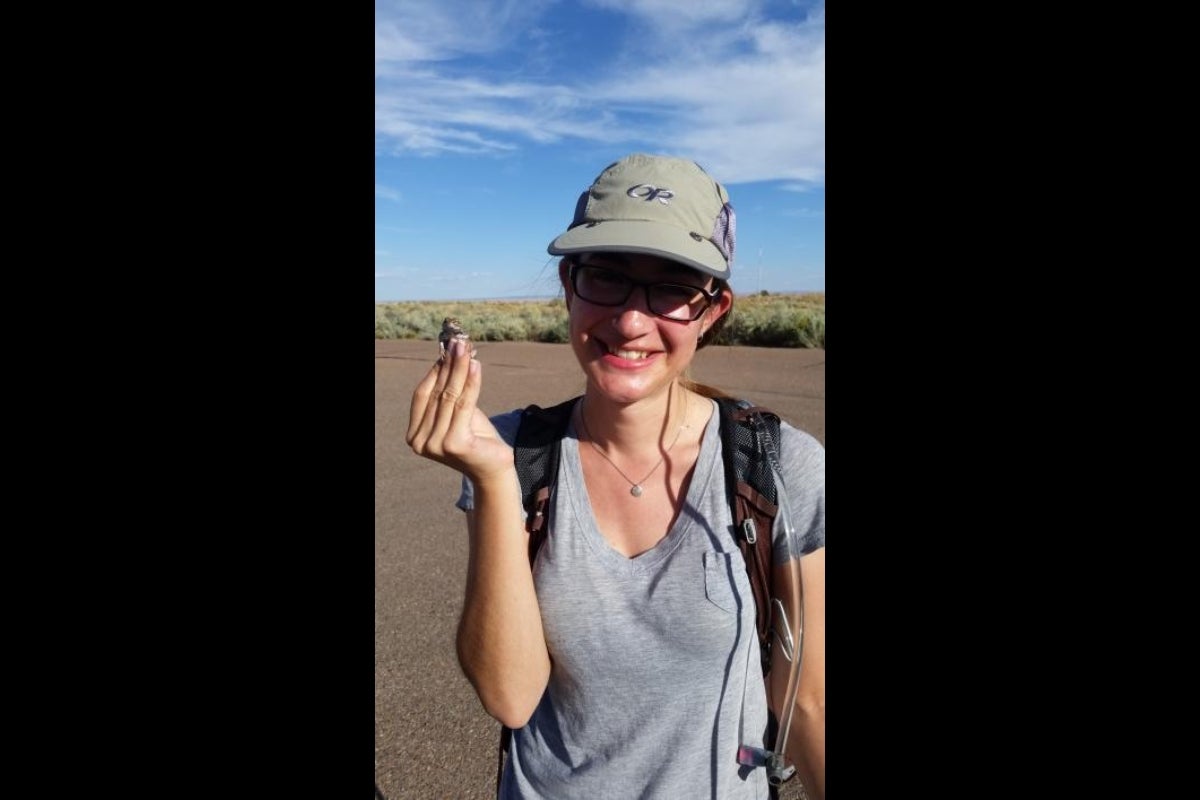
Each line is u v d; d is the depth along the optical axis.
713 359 15.48
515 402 10.73
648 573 1.32
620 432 1.37
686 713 1.30
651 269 1.29
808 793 1.40
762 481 1.30
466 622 1.31
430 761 2.91
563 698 1.37
